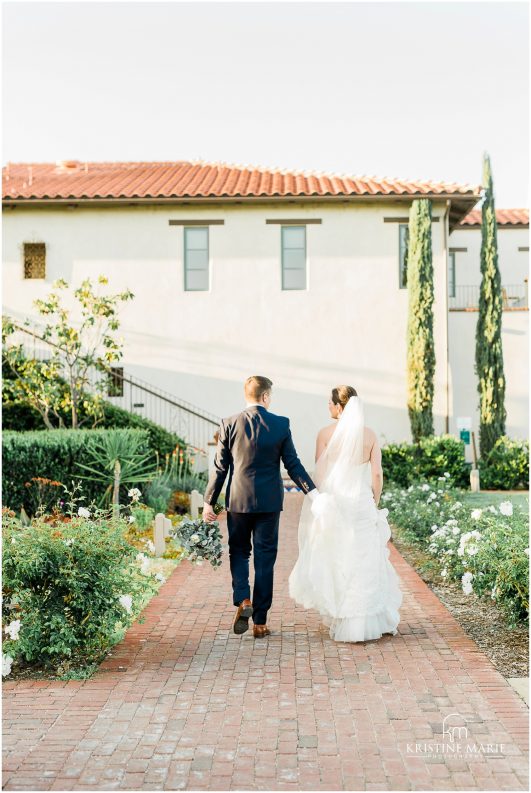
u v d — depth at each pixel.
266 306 20.38
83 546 5.91
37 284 20.36
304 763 4.11
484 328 19.86
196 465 18.38
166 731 4.52
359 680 5.32
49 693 5.16
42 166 25.42
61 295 20.33
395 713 4.75
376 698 4.99
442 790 3.82
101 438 12.06
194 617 7.07
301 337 20.36
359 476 6.33
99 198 19.81
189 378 20.36
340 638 6.20
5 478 11.66
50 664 5.67
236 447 6.29
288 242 20.47
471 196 19.77
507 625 6.63
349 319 20.30
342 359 20.28
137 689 5.21
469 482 18.39
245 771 4.02
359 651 5.97
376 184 20.88
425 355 19.23
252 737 4.43
